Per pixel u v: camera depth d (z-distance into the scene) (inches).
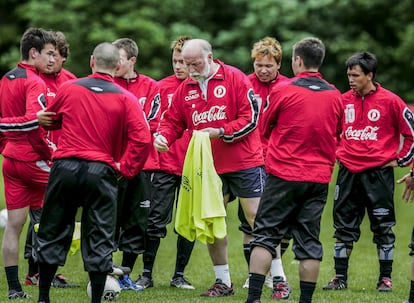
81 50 2561.5
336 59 2672.2
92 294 649.6
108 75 661.9
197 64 733.9
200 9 2792.8
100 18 2630.4
